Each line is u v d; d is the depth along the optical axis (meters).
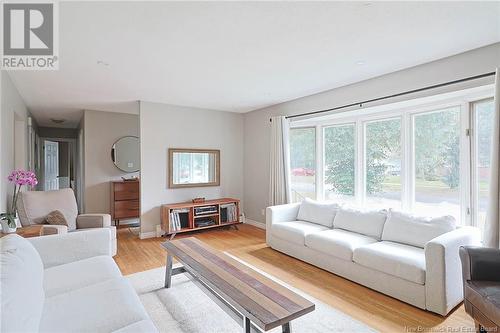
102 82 3.42
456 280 2.26
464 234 2.41
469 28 2.14
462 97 2.87
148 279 2.87
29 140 5.07
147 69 2.98
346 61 2.82
